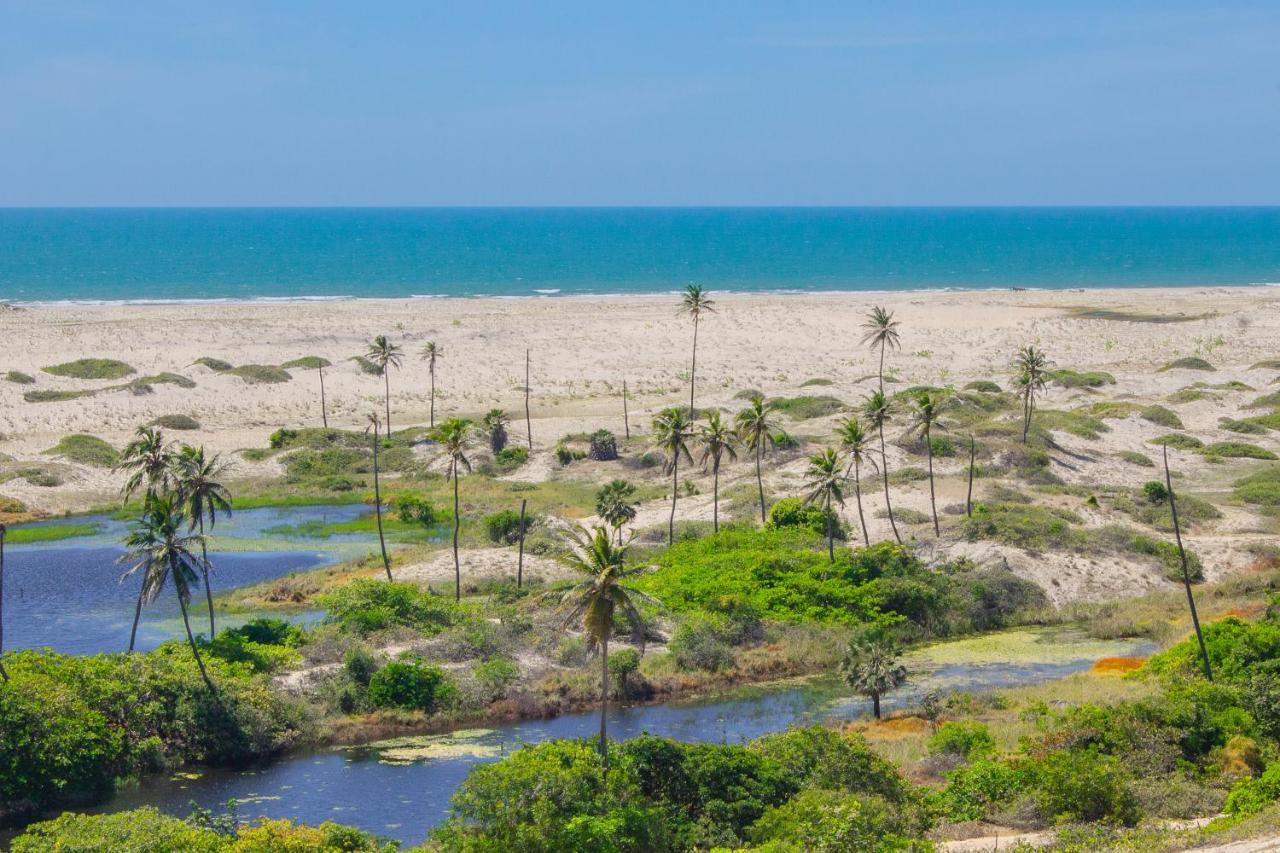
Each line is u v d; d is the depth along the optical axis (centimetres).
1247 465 11288
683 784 4572
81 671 5578
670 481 10775
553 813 4112
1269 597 7588
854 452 8562
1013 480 10331
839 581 7762
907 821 4388
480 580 8150
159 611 7644
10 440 11731
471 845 4031
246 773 5472
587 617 4878
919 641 7462
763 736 5244
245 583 8300
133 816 4094
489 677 6303
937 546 8531
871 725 5859
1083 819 4478
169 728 5566
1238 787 4544
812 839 4041
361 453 11700
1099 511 9506
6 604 7706
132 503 10219
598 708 6316
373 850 4131
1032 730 5384
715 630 7144
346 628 6900
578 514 9756
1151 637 7406
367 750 5747
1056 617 7825
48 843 3959
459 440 8188
